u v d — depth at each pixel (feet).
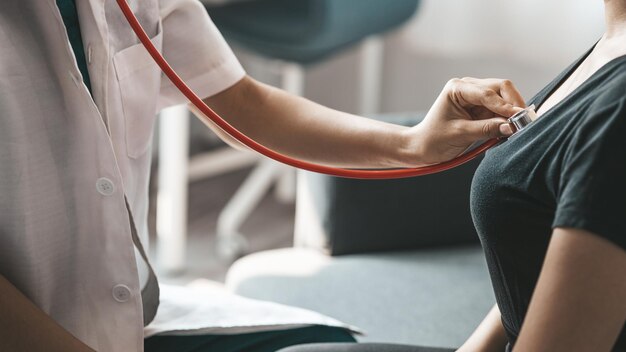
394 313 4.78
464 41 10.14
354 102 11.04
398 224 5.43
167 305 4.07
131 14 3.19
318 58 8.66
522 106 3.04
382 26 8.89
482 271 5.24
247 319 4.03
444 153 3.33
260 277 5.17
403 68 10.66
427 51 10.38
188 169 9.44
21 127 3.20
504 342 3.49
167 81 4.02
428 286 5.04
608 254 2.38
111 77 3.49
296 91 9.62
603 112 2.43
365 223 5.39
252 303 4.15
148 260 3.75
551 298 2.44
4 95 3.15
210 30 4.04
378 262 5.32
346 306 4.84
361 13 8.55
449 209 5.47
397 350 3.62
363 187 5.33
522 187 2.69
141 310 3.53
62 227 3.38
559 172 2.56
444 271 5.22
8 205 3.25
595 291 2.40
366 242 5.43
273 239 9.18
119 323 3.54
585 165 2.42
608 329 2.43
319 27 8.28
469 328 4.64
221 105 4.12
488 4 9.93
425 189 5.40
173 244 8.17
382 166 3.79
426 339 4.55
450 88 3.15
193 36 3.98
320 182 5.38
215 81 4.02
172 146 7.97
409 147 3.54
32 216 3.28
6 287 3.09
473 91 3.05
